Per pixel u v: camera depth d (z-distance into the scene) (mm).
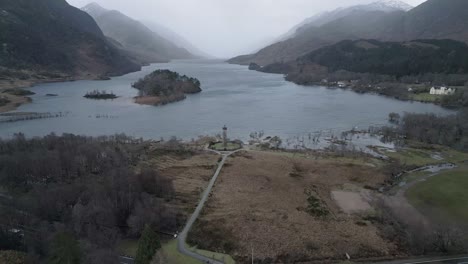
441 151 164000
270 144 176875
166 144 169375
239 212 102312
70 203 96188
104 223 87500
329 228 94562
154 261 72438
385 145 176125
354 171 137125
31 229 83188
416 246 85000
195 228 92812
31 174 116938
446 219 97438
